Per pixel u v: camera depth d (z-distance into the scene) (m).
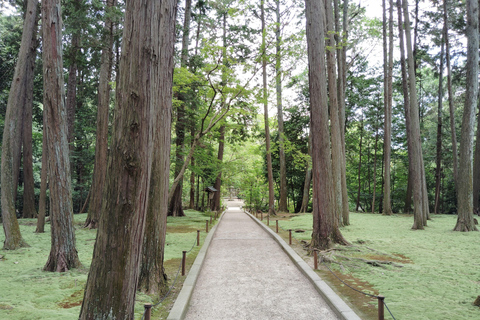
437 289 5.56
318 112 9.92
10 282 5.94
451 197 26.78
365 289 5.69
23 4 16.27
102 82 13.95
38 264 7.47
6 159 9.38
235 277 6.66
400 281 6.14
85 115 24.41
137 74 2.77
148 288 5.44
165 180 6.04
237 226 16.39
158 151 5.78
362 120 29.22
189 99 17.86
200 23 22.33
